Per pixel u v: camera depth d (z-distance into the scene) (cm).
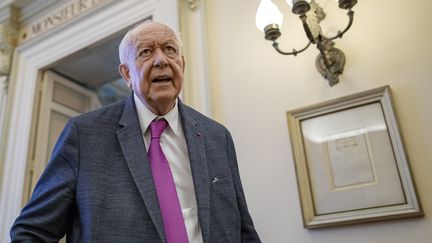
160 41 134
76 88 395
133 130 123
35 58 361
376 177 173
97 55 360
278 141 204
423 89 176
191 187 123
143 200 108
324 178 185
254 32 234
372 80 188
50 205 103
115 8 314
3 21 387
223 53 240
